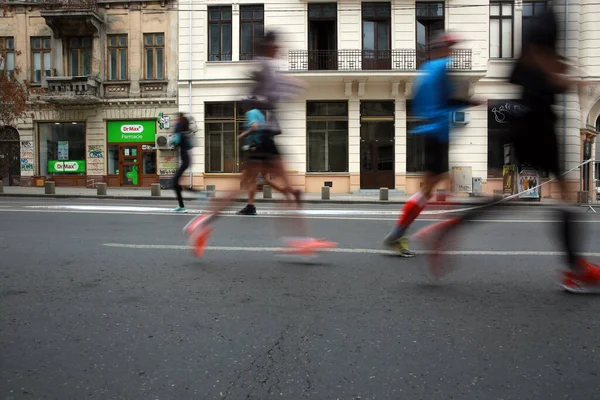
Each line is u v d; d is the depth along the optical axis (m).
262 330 2.72
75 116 21.69
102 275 3.91
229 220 7.65
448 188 4.32
